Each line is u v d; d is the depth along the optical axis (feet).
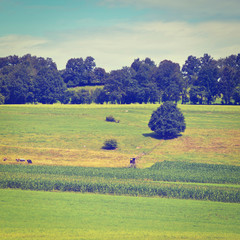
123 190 397.39
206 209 346.74
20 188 406.41
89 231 293.02
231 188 403.54
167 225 307.17
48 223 306.96
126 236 284.61
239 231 296.71
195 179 452.76
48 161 548.72
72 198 373.81
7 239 276.41
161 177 458.09
